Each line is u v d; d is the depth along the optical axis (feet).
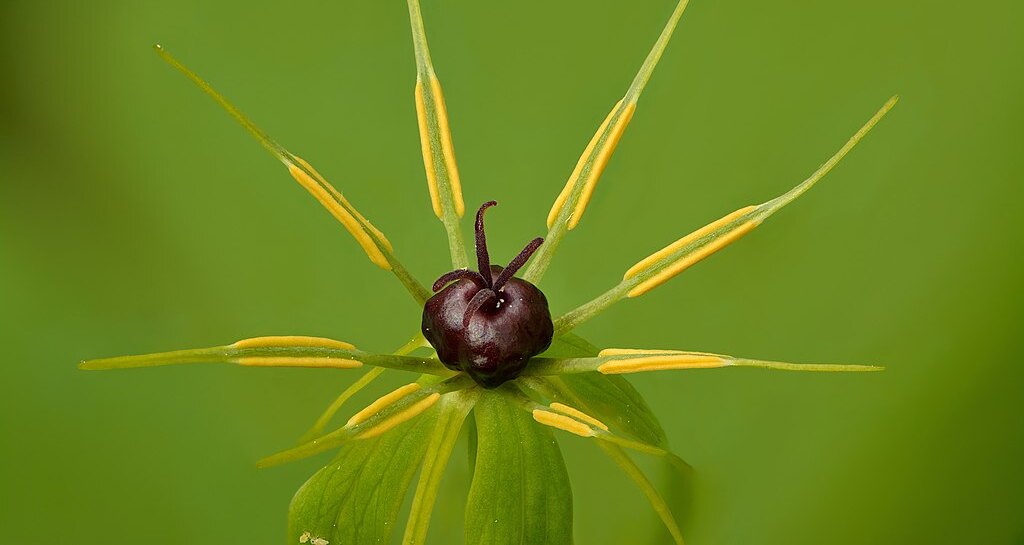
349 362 0.37
